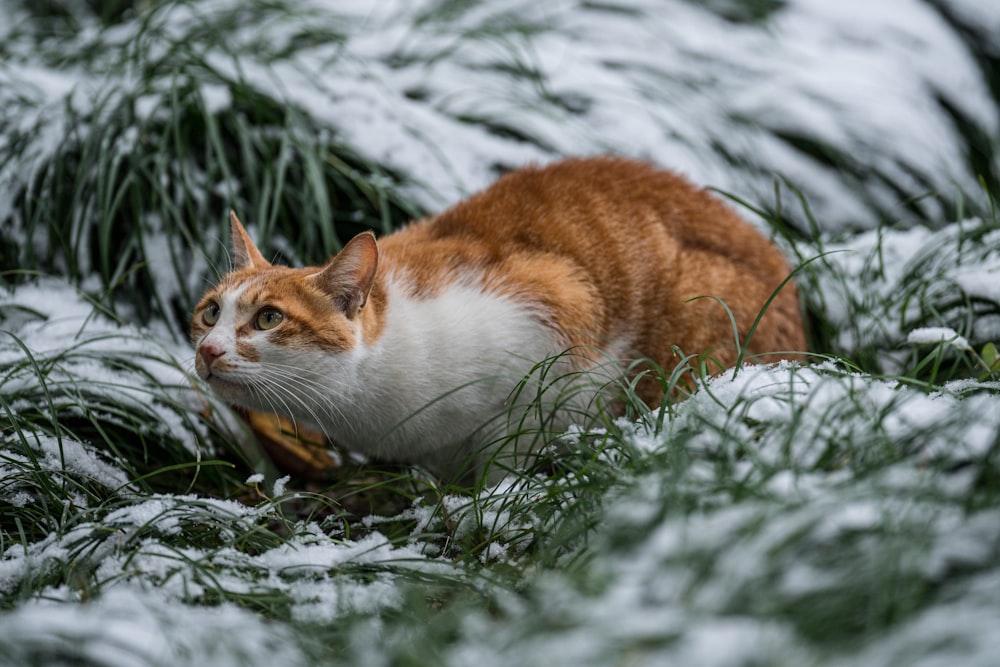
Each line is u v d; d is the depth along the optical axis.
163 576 3.20
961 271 5.20
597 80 6.80
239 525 3.61
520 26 6.93
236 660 2.59
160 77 5.97
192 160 5.63
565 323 4.27
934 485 2.73
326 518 3.95
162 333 5.23
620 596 2.52
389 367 4.17
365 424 4.32
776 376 3.67
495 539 3.52
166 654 2.61
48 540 3.48
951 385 3.62
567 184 4.69
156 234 5.41
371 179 5.59
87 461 4.10
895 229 6.43
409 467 4.49
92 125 5.52
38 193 5.55
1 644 2.54
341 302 4.08
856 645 2.30
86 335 4.84
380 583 3.22
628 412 3.95
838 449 3.10
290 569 3.31
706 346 4.52
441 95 6.42
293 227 5.59
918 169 7.02
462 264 4.37
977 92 8.05
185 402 4.68
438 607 3.17
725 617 2.42
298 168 5.63
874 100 7.30
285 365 4.01
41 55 6.93
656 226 4.60
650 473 3.21
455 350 4.20
